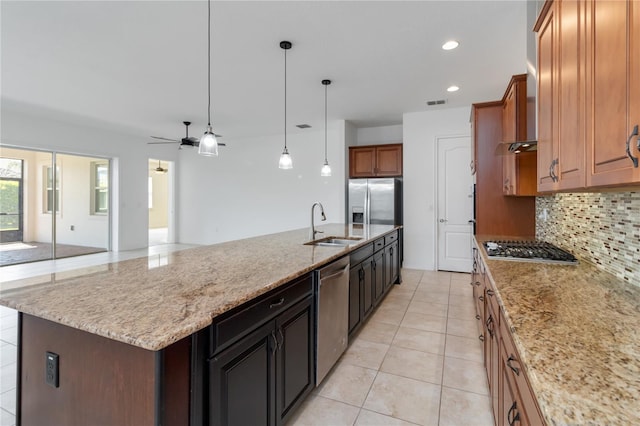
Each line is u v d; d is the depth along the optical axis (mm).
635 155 780
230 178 7777
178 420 1078
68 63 3459
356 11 2529
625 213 1538
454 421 1819
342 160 5863
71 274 1713
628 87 816
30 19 2613
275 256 2217
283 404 1677
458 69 3641
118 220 6938
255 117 5656
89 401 1158
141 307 1206
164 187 12695
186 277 1644
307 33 2854
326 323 2139
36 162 6207
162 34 2859
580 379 752
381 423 1814
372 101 4781
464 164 5145
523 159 2824
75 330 1191
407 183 5473
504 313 1229
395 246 4414
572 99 1212
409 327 3107
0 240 5949
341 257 2410
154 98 4613
